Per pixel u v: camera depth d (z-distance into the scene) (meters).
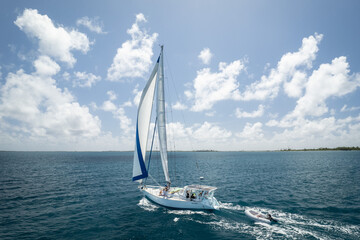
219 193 31.94
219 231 17.95
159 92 25.25
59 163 101.31
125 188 37.44
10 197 30.05
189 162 111.38
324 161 106.75
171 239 16.64
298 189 34.72
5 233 17.50
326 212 22.39
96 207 25.34
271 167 76.38
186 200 23.25
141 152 27.97
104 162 109.56
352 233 17.06
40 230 18.28
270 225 19.02
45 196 30.86
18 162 104.81
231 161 118.38
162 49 25.64
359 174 53.25
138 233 17.77
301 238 16.20
